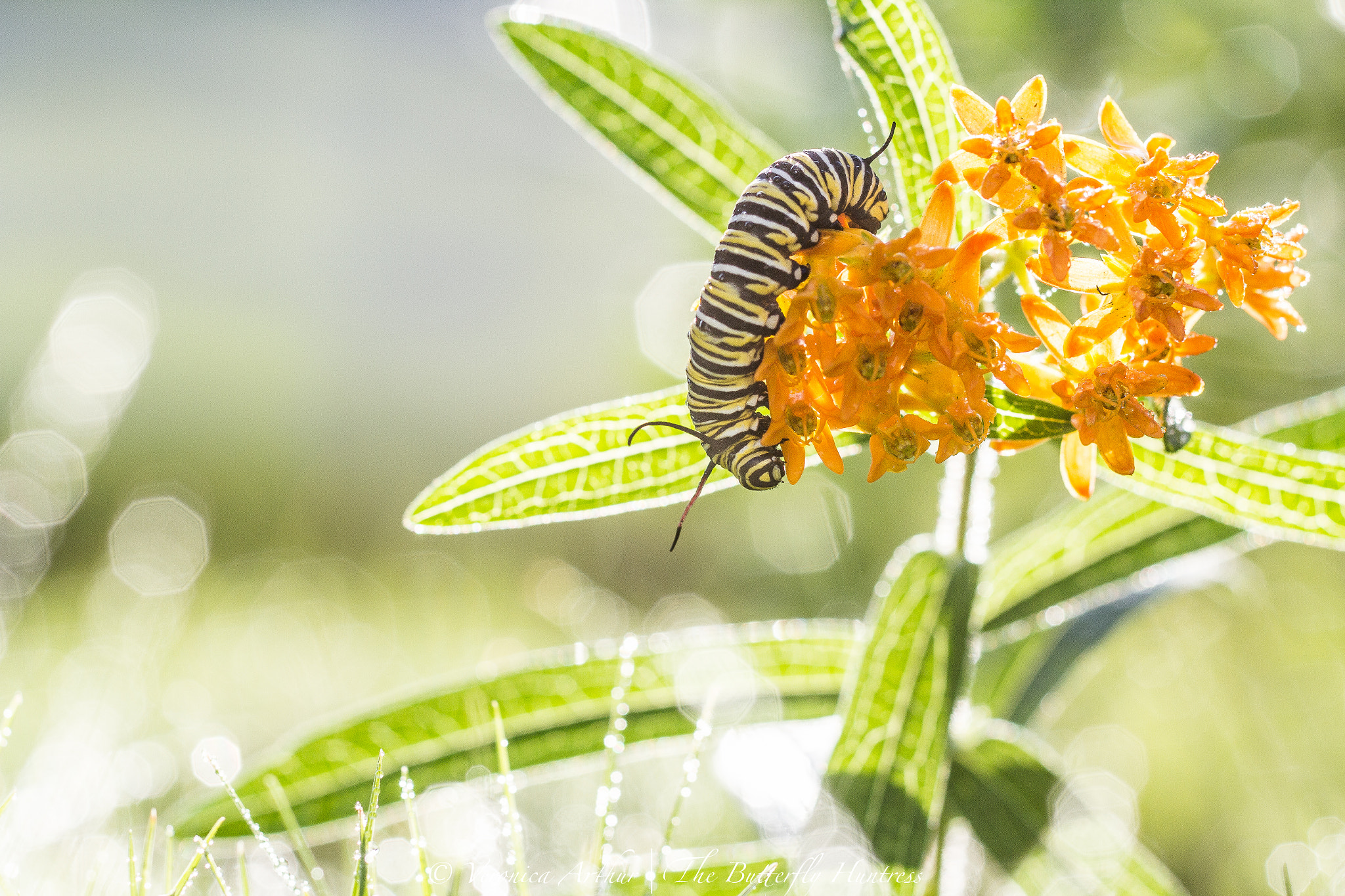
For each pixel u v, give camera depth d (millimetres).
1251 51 857
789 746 565
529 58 515
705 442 494
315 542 1640
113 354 1124
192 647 1092
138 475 1631
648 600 1454
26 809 553
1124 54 873
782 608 1224
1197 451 506
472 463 502
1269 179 879
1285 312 494
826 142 981
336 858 607
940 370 481
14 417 1065
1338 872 625
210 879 550
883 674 512
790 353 480
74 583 1215
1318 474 502
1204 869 729
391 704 522
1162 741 881
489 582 1469
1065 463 494
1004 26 887
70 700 759
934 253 479
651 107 516
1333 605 953
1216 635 956
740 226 481
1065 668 556
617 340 1362
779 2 1005
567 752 527
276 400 1982
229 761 784
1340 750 789
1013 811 531
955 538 516
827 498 1165
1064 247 480
